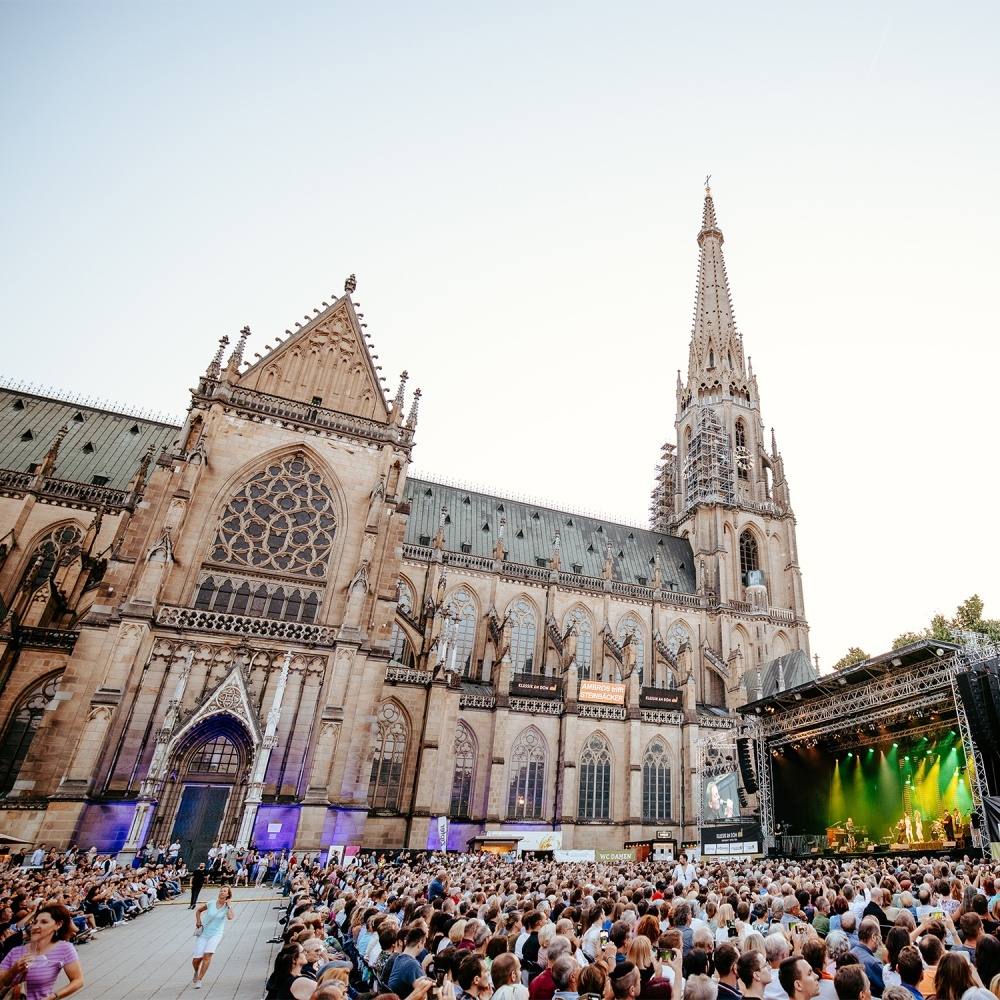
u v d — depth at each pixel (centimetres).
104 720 4519
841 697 5388
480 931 1277
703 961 995
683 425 11950
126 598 5028
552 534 9812
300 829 4659
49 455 6775
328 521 5931
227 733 4859
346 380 6588
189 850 4525
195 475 5497
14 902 1931
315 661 5216
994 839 3869
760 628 9488
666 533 11550
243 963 2300
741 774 6325
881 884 2225
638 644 8988
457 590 8319
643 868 4034
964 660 4372
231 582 5450
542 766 7056
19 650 5328
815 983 897
